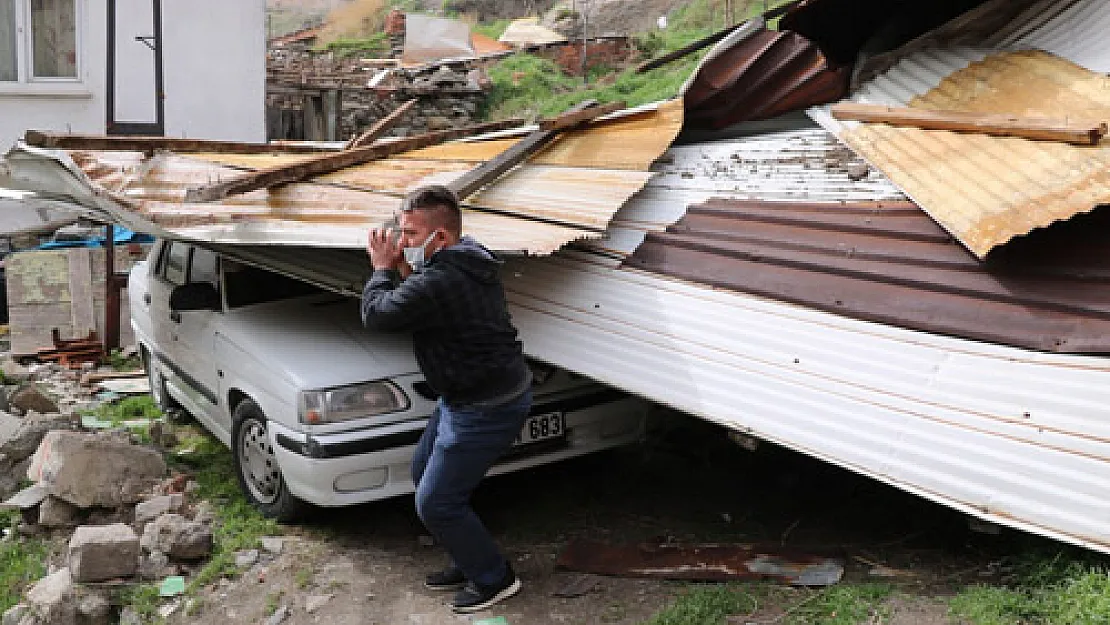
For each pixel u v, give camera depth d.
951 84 4.89
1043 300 3.46
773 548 4.18
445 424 3.87
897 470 3.45
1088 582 3.23
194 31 13.80
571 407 4.92
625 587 4.11
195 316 6.02
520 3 37.66
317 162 5.41
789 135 5.05
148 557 4.80
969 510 3.28
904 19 5.43
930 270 3.79
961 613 3.40
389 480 4.68
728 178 4.81
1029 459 3.19
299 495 4.68
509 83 23.69
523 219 4.82
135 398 8.00
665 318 4.28
